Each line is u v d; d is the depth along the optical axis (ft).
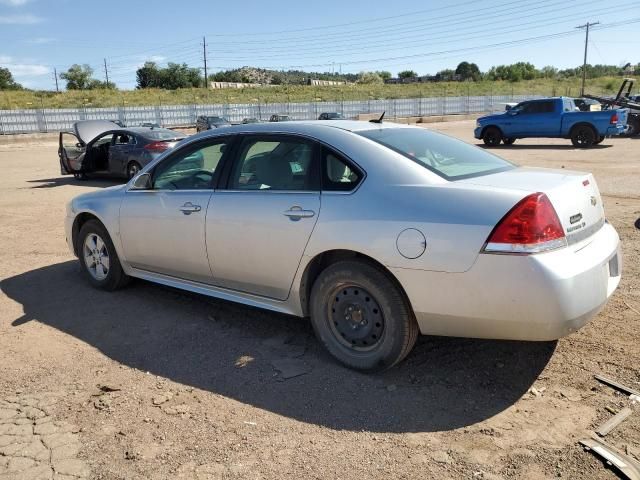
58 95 188.44
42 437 9.69
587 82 232.94
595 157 52.95
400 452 9.09
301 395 10.96
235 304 16.03
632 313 14.19
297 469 8.73
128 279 17.37
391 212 10.85
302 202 12.07
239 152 13.71
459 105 179.52
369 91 225.76
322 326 12.17
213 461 8.97
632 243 21.03
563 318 9.70
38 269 20.22
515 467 8.62
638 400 10.28
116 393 11.18
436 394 10.82
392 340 11.19
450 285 10.24
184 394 11.10
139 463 8.95
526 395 10.66
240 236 13.05
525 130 68.85
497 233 9.80
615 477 8.30
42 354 13.05
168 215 14.64
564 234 10.02
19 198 38.83
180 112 155.02
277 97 205.98
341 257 11.89
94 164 48.01
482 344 12.81
